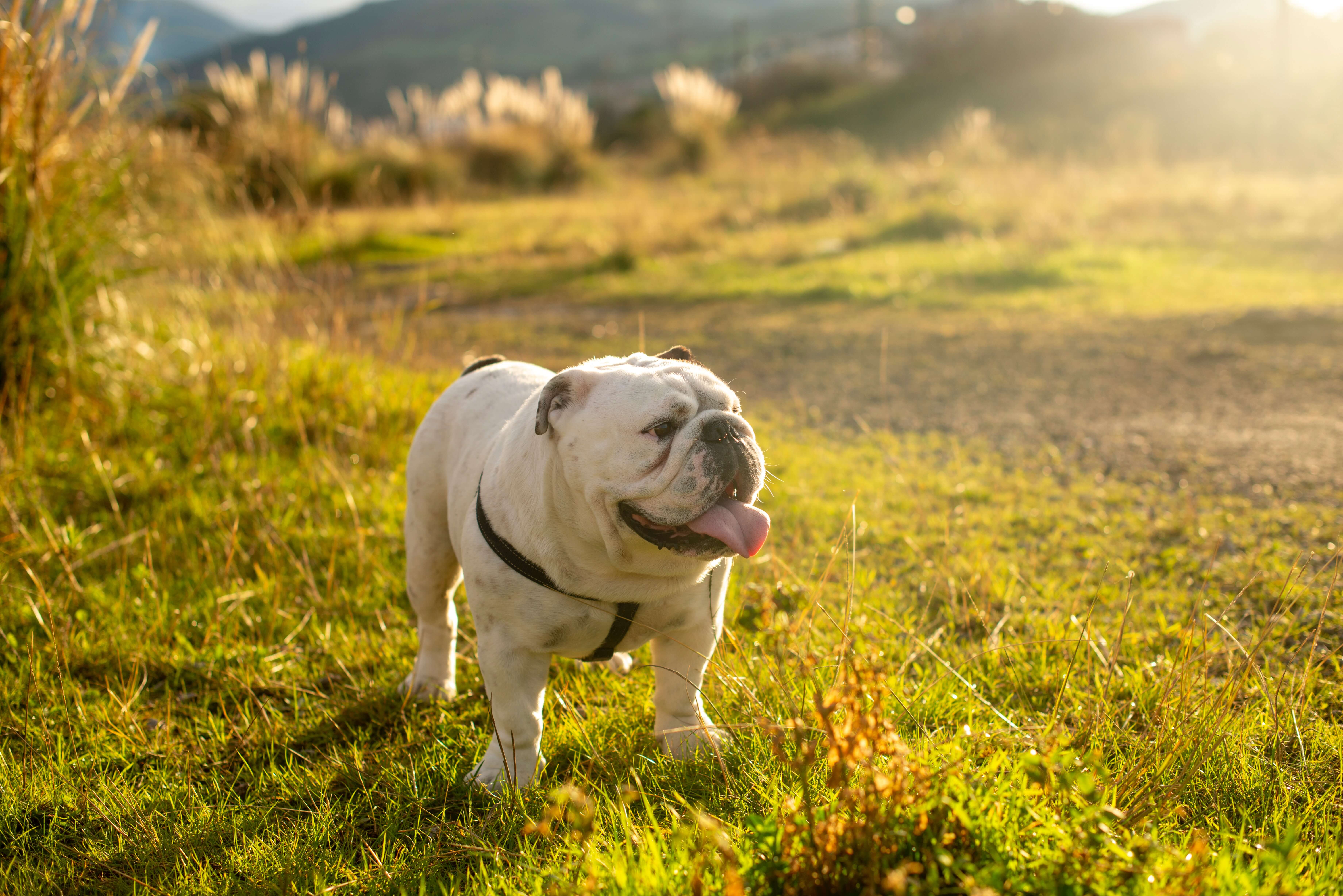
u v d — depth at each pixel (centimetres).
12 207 479
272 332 587
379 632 349
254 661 326
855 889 168
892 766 176
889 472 517
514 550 234
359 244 1497
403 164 2080
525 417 248
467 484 269
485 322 1008
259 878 213
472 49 13712
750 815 186
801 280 1166
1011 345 822
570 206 1892
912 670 303
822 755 225
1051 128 2362
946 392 693
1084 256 1151
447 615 303
